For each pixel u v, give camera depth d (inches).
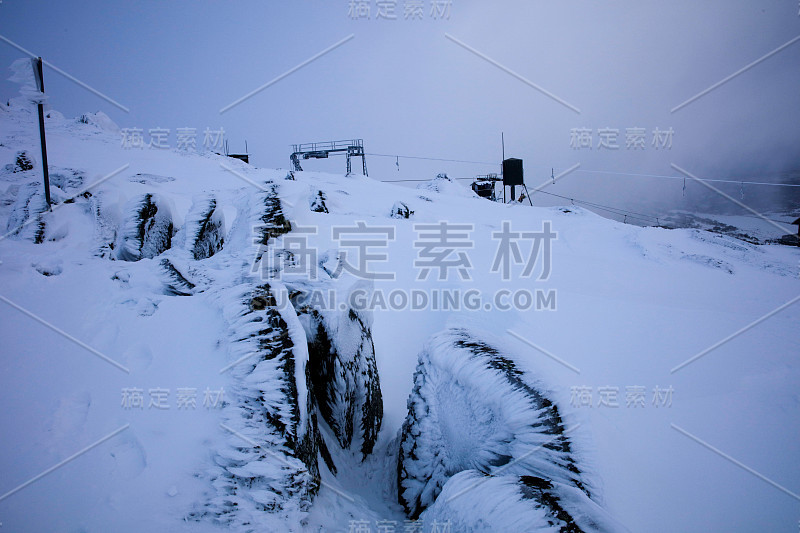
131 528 81.6
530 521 89.8
